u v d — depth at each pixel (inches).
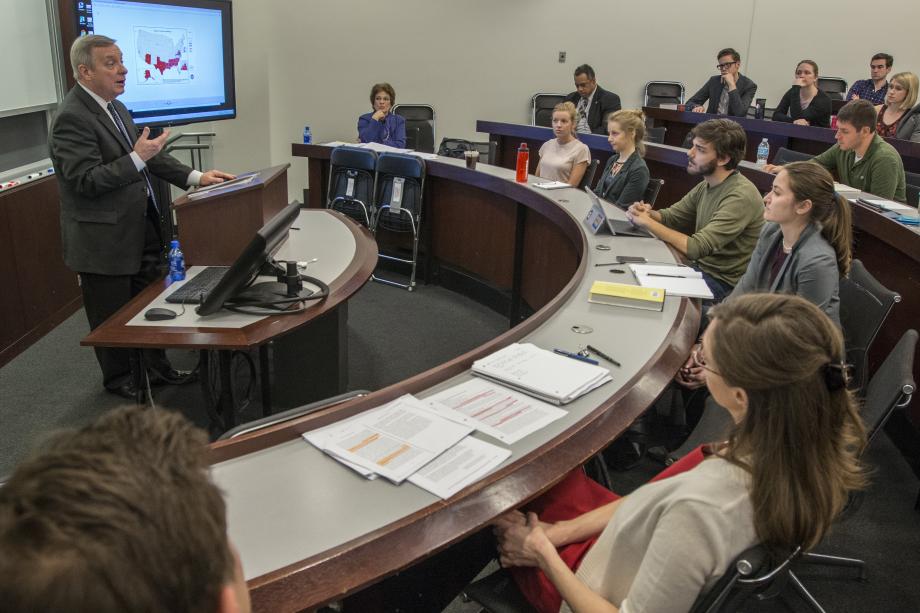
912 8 315.9
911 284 115.6
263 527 43.3
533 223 163.9
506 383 62.7
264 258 91.4
